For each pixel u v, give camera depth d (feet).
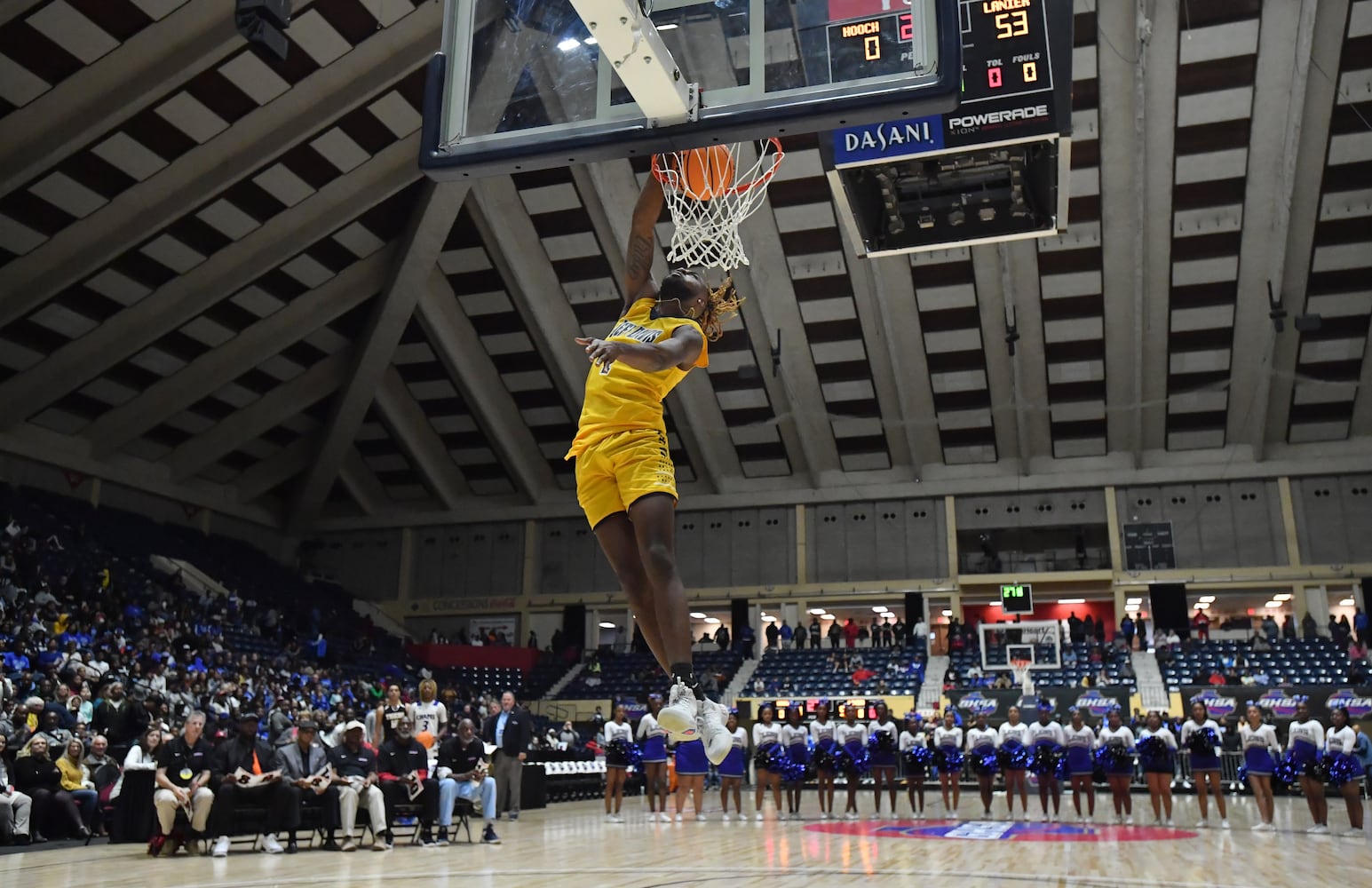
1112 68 70.90
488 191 83.71
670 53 12.17
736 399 102.22
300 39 64.64
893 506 108.58
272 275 84.33
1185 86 72.23
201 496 105.70
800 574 109.09
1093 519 103.45
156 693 53.88
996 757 51.34
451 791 37.06
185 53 60.90
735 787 52.13
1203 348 91.09
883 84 11.43
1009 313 87.51
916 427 102.63
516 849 34.94
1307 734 43.06
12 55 57.77
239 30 28.53
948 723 54.19
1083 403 97.71
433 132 12.66
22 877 25.14
